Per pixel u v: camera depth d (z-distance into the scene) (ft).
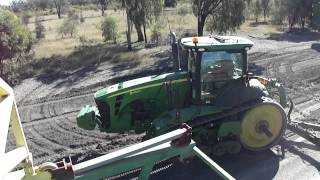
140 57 79.30
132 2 95.30
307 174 31.94
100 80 63.67
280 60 72.74
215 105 33.22
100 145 38.68
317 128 36.09
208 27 89.86
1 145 14.37
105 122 34.09
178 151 21.18
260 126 34.27
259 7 143.54
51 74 70.28
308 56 75.87
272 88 38.42
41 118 47.88
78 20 171.42
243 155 34.94
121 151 19.97
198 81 32.63
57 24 172.65
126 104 33.76
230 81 33.60
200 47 31.78
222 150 34.06
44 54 88.74
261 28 125.80
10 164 15.71
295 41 96.37
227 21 85.97
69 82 64.23
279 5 128.88
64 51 92.02
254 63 70.59
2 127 14.79
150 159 20.66
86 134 41.78
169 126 31.83
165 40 101.55
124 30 130.52
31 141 40.68
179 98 34.06
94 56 81.92
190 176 32.24
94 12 224.94
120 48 93.50
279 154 35.01
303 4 117.19
